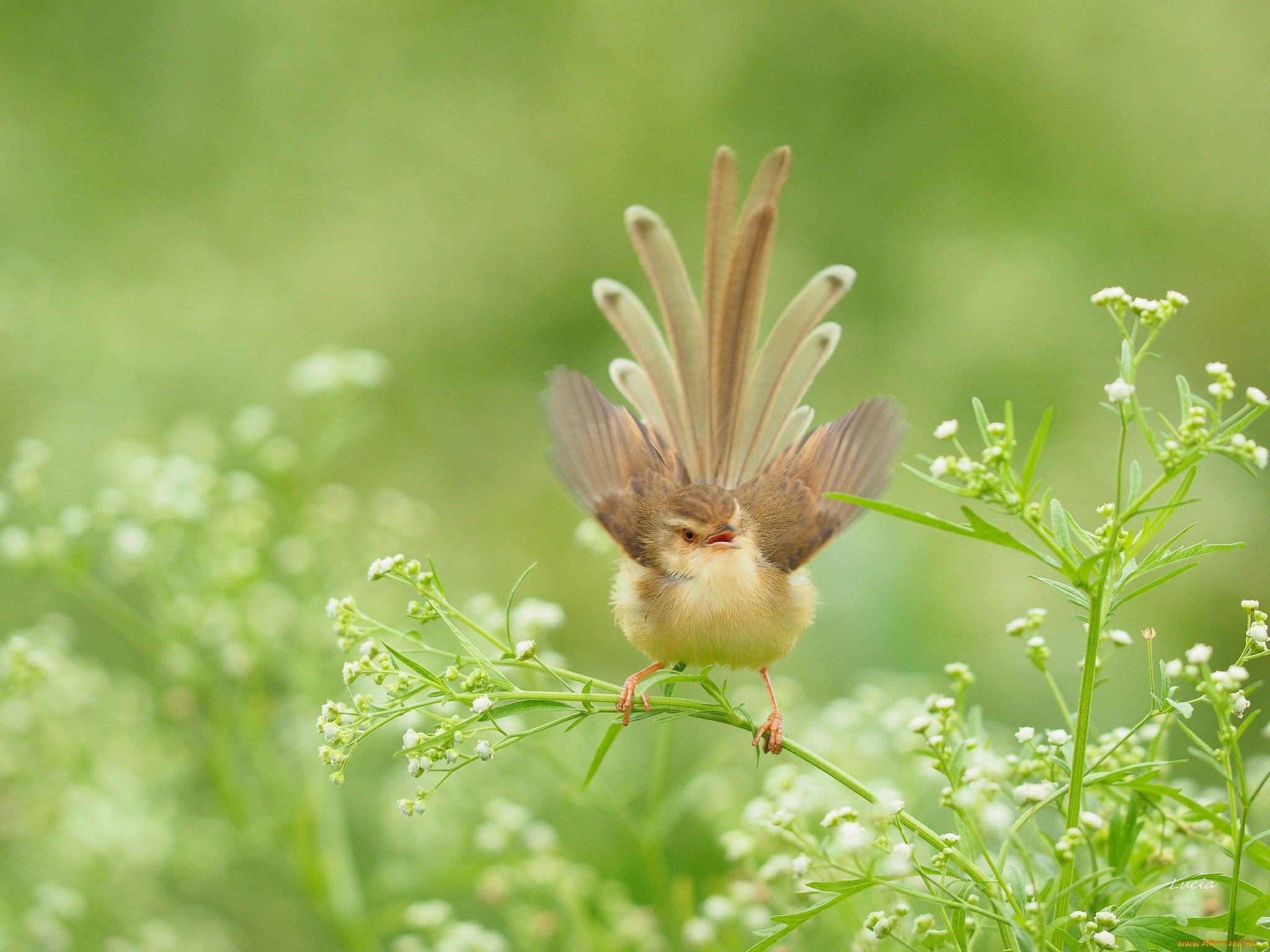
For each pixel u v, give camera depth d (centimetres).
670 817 778
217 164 1848
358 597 1038
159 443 1492
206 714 993
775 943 616
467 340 1744
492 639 539
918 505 1415
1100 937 448
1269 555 1403
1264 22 1736
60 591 1323
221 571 928
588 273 1762
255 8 1912
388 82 1891
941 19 1742
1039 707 1232
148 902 1001
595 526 863
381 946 983
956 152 1708
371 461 1662
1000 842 600
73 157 1805
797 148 1742
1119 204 1650
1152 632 486
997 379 1538
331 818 898
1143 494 461
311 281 1764
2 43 1833
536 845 804
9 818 956
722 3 1834
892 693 945
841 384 1577
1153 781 512
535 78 1872
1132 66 1716
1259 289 1598
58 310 1593
